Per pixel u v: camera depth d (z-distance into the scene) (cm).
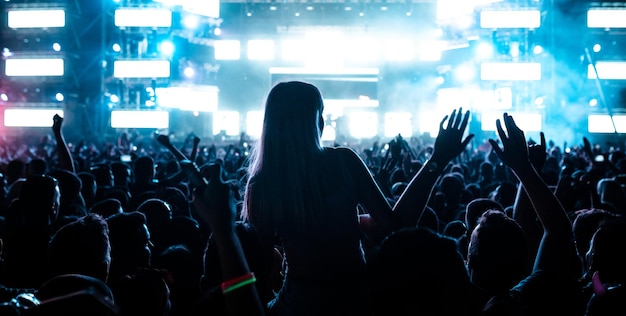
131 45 3828
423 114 4144
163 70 3712
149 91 3700
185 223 499
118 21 3725
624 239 316
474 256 307
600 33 3612
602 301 304
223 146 3528
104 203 564
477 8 3741
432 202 755
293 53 4184
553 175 965
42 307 213
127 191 846
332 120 4100
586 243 442
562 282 309
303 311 296
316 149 309
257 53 4184
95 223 354
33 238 436
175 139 3666
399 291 230
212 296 261
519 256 301
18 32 3791
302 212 299
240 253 219
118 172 936
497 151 331
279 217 302
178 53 3925
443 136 334
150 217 511
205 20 4000
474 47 3850
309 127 310
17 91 3812
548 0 3656
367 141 3894
